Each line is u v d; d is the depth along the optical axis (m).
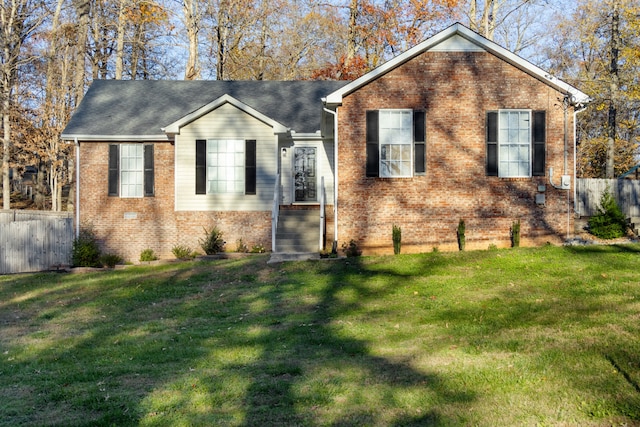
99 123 22.03
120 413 6.76
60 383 8.10
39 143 35.28
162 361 9.08
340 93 17.89
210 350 9.59
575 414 6.18
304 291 13.85
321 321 11.20
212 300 13.70
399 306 11.94
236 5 36.56
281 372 8.17
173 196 21.34
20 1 35.56
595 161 38.88
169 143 21.48
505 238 18.03
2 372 8.77
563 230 18.12
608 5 30.36
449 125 18.09
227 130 20.72
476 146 18.09
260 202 20.73
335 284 14.28
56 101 36.78
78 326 12.02
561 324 9.60
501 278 13.67
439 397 6.88
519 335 9.18
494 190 18.06
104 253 21.36
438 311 11.32
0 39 36.09
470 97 18.11
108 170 21.44
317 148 22.06
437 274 14.56
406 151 18.11
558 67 35.91
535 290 12.36
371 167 18.03
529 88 18.16
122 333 11.16
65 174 44.91
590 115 38.69
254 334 10.52
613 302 10.86
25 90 37.09
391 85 18.11
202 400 7.14
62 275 18.72
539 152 18.14
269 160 20.77
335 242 18.03
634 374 7.10
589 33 33.41
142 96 24.25
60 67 38.56
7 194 34.53
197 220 20.80
